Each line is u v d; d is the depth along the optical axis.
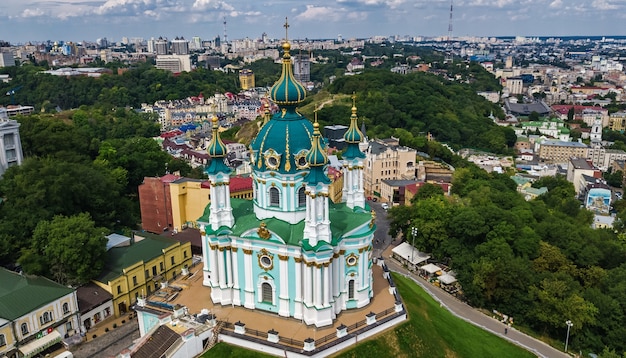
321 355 64.94
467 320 91.44
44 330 76.44
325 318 69.62
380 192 180.88
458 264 108.44
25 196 104.44
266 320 71.56
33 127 148.75
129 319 88.00
